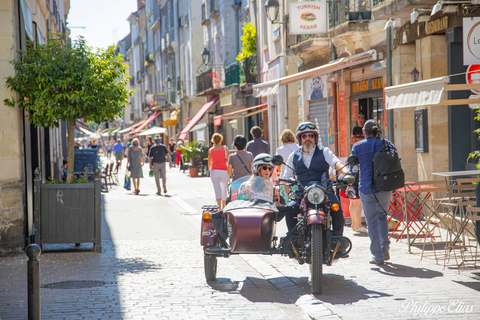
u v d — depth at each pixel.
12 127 9.98
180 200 18.17
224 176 13.52
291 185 7.42
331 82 18.97
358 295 6.68
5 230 9.86
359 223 11.09
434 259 8.48
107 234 11.79
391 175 8.06
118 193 21.58
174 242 10.75
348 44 16.77
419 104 7.41
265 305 6.48
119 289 7.19
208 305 6.47
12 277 7.97
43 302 6.56
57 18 24.98
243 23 31.64
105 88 10.25
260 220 6.89
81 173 22.64
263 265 8.57
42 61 10.18
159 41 58.34
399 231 10.80
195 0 43.12
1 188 9.85
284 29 22.92
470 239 9.72
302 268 8.31
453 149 11.57
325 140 20.34
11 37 10.08
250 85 29.22
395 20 13.45
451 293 6.63
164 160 20.88
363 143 8.36
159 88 60.00
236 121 32.91
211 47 38.19
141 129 63.97
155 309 6.29
